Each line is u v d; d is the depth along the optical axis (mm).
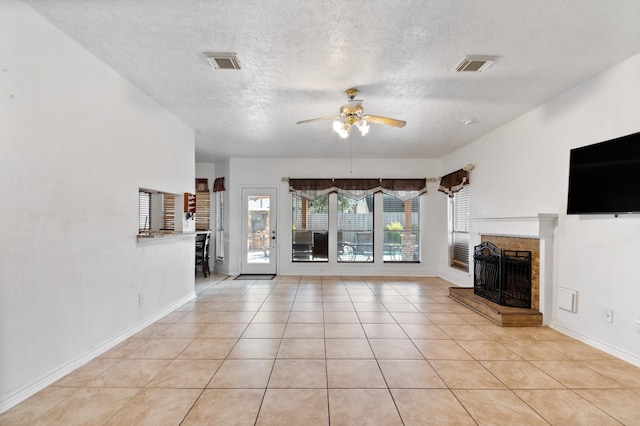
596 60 2729
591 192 2967
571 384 2365
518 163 4164
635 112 2646
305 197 6840
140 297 3426
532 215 3576
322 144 5699
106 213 2871
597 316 2988
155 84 3250
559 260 3459
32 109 2145
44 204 2236
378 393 2238
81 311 2588
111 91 2926
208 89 3365
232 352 2896
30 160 2133
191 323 3682
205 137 5242
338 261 6906
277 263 6891
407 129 4730
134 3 2039
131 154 3244
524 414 2008
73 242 2496
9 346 2008
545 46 2523
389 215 6930
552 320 3559
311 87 3301
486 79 3105
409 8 2088
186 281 4578
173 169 4145
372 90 3373
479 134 4988
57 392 2207
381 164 6871
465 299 4449
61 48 2367
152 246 3664
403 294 5152
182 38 2441
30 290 2139
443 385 2348
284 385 2336
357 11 2119
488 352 2916
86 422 1906
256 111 4016
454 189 5965
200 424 1899
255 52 2637
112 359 2725
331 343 3113
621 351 2764
